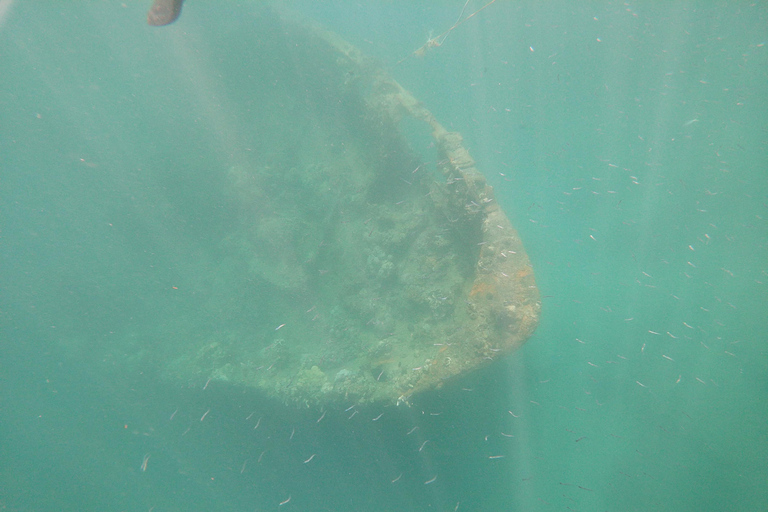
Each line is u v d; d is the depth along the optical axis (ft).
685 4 63.77
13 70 88.38
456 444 31.71
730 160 44.52
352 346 37.96
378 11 135.74
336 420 32.73
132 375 54.54
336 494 42.11
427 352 31.94
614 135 57.88
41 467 66.59
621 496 26.86
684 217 40.81
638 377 30.55
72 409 68.69
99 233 78.13
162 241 72.54
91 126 81.76
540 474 29.22
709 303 32.86
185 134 73.51
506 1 90.17
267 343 44.75
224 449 52.65
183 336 55.21
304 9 131.23
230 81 72.84
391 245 43.09
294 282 47.52
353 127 58.13
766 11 56.39
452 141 37.55
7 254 78.95
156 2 4.07
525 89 80.74
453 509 31.35
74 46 86.69
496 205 31.22
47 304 73.00
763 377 27.76
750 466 24.84
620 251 40.01
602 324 34.24
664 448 27.32
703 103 55.01
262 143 66.03
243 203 58.29
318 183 55.77
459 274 36.78
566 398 30.83
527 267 27.45
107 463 64.54
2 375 70.03
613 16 74.95
